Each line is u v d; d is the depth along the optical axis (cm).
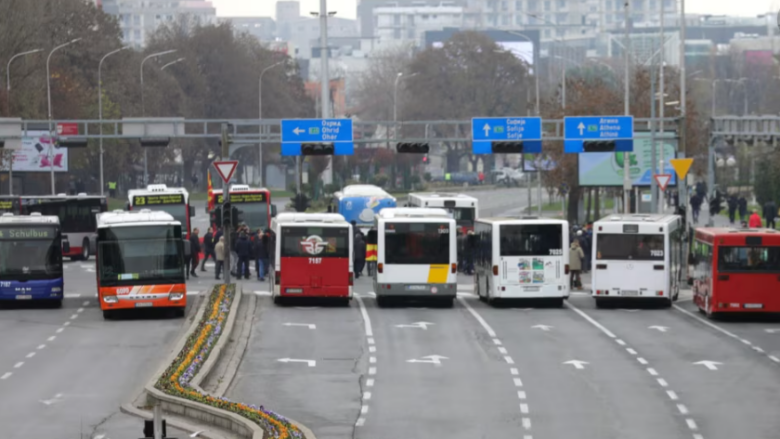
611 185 16288
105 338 8019
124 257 9006
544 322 8844
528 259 9738
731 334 8200
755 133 13862
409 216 9762
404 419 5403
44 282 9694
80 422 5353
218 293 9894
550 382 6328
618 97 18888
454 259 9731
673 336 8100
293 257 9600
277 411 5616
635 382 6322
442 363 6969
